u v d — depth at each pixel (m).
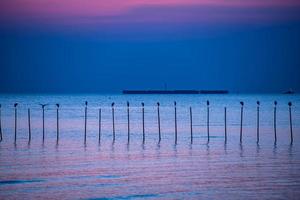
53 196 114.56
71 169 144.62
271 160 159.75
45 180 130.00
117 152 179.12
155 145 198.75
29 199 112.25
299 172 139.00
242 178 131.75
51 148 189.62
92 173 138.88
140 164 153.00
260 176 134.00
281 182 127.00
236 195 115.06
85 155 171.75
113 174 137.38
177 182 127.50
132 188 121.62
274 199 111.75
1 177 133.50
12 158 164.38
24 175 136.12
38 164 152.50
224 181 128.38
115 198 113.44
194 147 192.25
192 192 117.94
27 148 189.50
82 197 114.06
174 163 154.62
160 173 138.62
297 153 175.25
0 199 112.25
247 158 164.00
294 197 113.25
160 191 118.81
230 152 178.38
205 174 136.88
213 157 166.62
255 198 112.56
